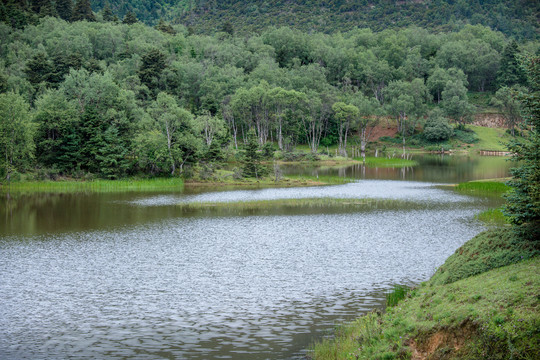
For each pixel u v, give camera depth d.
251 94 148.38
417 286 27.78
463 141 167.50
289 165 131.50
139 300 26.94
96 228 48.03
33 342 21.38
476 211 57.06
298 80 180.12
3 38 181.38
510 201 24.06
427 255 36.38
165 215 55.88
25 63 152.50
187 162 99.75
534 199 21.95
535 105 24.20
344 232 45.56
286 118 154.88
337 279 30.48
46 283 30.11
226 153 122.94
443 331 17.12
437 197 69.31
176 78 163.00
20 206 63.00
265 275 31.58
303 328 22.75
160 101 101.75
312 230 46.66
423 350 17.27
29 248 39.44
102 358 19.77
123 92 108.00
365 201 65.88
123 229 47.53
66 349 20.67
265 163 131.25
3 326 23.25
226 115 149.75
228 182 91.69
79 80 105.00
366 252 37.53
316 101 155.62
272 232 45.88
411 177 99.00
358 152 159.00
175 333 22.34
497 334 15.51
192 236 44.19
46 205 64.06
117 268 33.47
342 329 22.20
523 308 16.11
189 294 27.92
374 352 18.20
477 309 17.00
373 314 22.53
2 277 31.34
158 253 37.78
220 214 56.50
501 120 185.12
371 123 179.25
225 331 22.52
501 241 22.84
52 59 157.62
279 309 25.33
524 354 14.70
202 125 106.19
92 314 24.84
